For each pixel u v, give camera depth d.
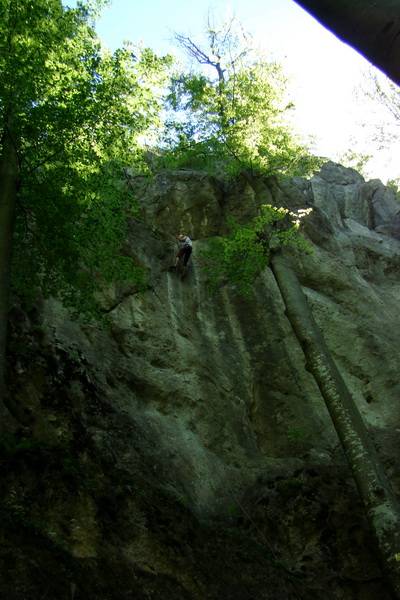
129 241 15.37
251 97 14.59
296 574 8.89
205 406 12.44
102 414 10.16
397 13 1.74
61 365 10.43
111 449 9.37
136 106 9.79
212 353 14.16
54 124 8.61
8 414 8.66
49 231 9.75
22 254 10.60
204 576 7.66
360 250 19.34
